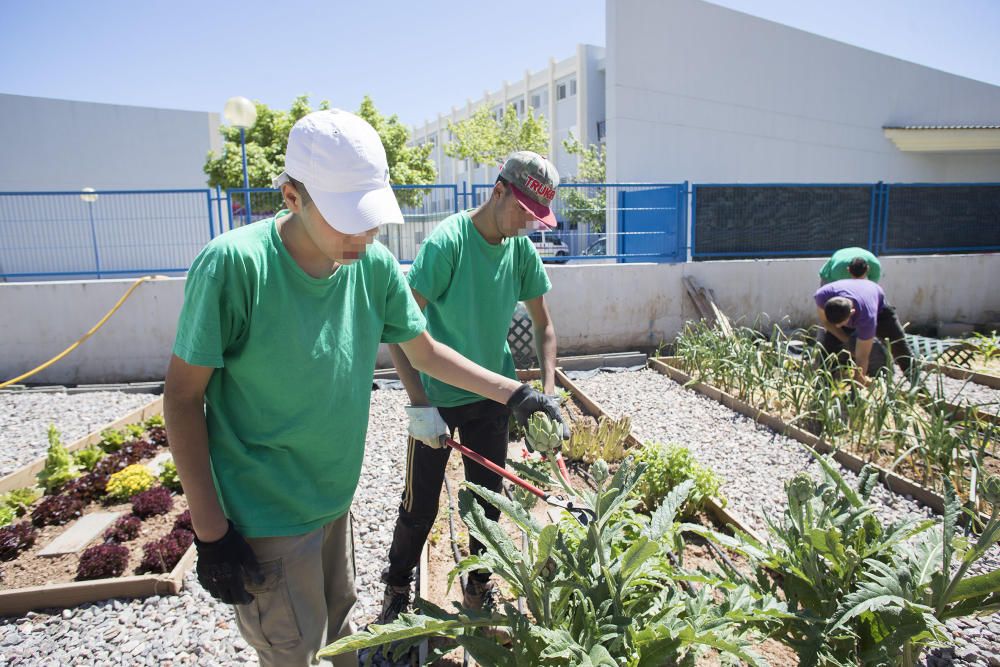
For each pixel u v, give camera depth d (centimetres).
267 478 164
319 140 143
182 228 991
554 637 159
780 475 446
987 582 193
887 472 420
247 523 161
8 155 1694
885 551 223
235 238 150
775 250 998
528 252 282
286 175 150
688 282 911
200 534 152
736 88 1683
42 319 788
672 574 197
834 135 1795
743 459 479
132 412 618
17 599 302
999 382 647
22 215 997
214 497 153
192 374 146
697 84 1639
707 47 1641
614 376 756
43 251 1005
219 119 2023
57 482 448
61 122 1762
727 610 180
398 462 482
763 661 157
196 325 144
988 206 1098
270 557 166
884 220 1048
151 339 802
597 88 3186
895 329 595
